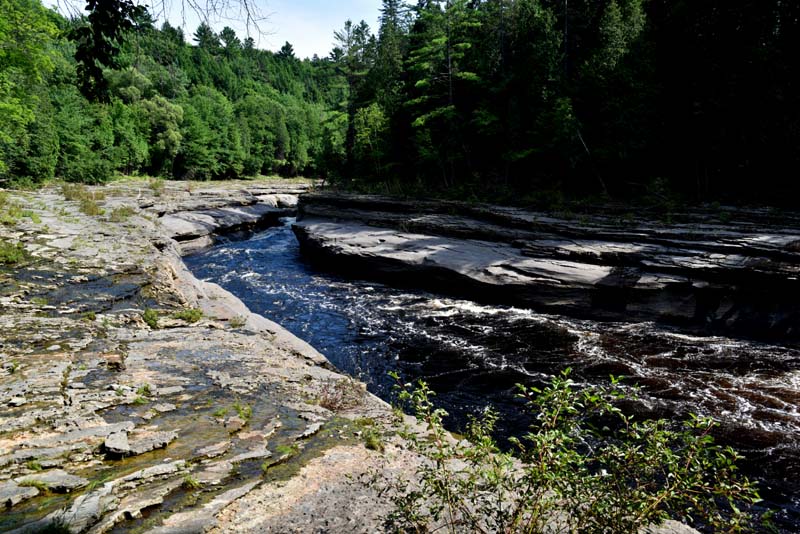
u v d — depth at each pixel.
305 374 8.29
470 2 38.00
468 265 18.61
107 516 3.68
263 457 5.04
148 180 54.22
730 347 12.57
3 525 3.46
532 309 16.83
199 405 6.36
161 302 12.08
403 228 24.56
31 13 16.06
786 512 6.07
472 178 31.67
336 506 4.16
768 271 13.02
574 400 2.97
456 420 9.00
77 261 13.91
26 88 23.00
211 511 3.95
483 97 31.67
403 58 43.56
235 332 10.70
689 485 2.62
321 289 20.28
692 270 14.39
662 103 22.56
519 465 4.27
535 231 20.14
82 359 7.72
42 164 37.28
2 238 14.92
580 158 25.25
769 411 8.85
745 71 19.20
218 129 72.81
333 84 58.34
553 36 27.30
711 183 21.83
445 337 13.98
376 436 5.75
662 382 10.33
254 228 40.00
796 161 18.11
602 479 2.78
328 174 44.16
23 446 4.76
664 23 23.02
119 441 4.98
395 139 37.69
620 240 17.33
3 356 7.52
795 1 18.12
